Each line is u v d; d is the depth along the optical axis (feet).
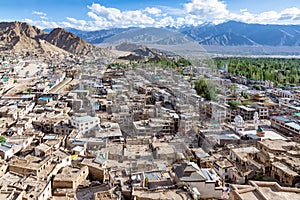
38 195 179.73
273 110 477.36
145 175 211.20
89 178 234.17
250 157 270.05
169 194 178.40
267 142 296.10
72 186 206.18
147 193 179.73
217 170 255.50
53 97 538.88
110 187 202.90
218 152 295.48
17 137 309.63
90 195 199.41
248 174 241.76
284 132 377.50
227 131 353.10
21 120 371.35
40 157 248.93
